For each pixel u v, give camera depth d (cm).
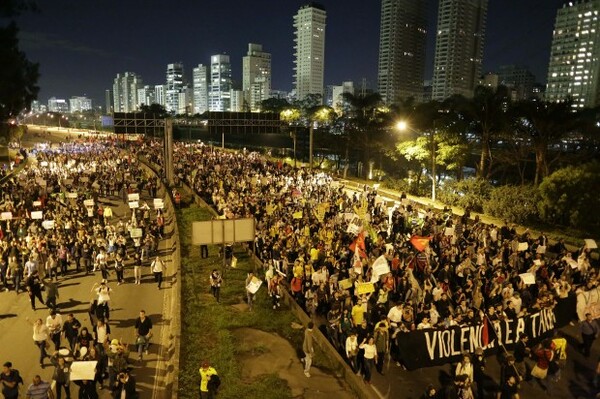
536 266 2048
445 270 2047
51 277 2384
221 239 2181
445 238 2472
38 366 1584
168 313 1997
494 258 2155
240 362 1570
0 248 2394
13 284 2306
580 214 3167
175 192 3950
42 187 4053
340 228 2731
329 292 1894
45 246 2428
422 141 4500
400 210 3044
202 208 3894
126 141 10144
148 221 3284
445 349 1514
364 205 3084
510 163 4581
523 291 1866
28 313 1995
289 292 2092
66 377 1372
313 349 1652
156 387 1473
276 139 10300
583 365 1576
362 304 1673
